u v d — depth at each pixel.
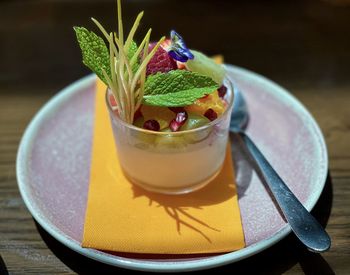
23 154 0.22
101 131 0.24
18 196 0.21
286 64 0.30
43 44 0.32
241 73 0.27
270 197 0.20
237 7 0.36
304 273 0.18
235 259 0.17
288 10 0.36
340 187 0.21
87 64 0.19
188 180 0.21
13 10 0.36
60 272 0.18
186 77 0.19
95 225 0.19
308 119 0.24
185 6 0.36
